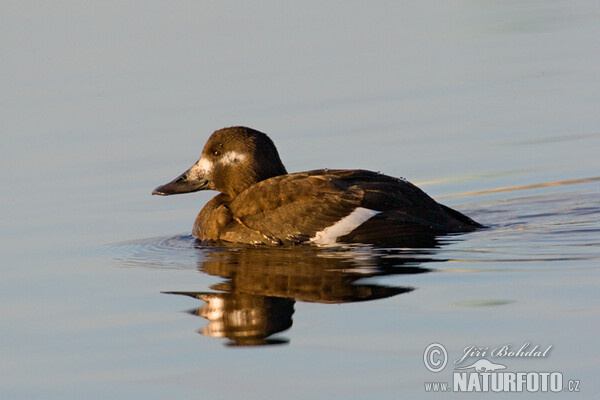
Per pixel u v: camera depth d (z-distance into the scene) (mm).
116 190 13961
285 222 10812
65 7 25078
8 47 21516
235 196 12039
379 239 10391
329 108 17047
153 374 7516
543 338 7625
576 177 13422
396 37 21531
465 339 7699
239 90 18156
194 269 10258
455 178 13812
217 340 8102
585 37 21047
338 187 10789
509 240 10375
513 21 22938
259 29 22484
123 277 10172
